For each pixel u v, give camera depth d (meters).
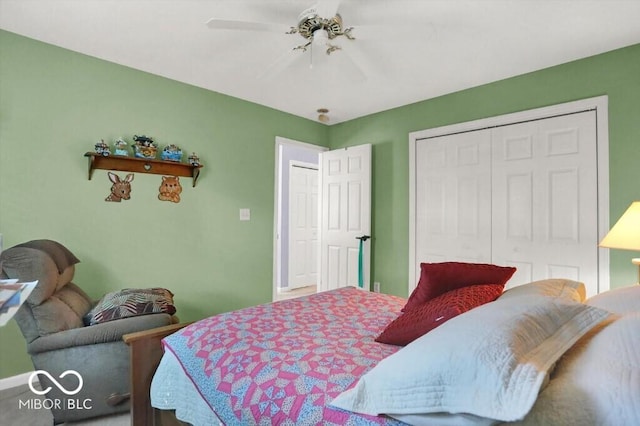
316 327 1.46
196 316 3.10
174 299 2.95
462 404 0.69
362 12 1.95
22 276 1.67
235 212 3.39
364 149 3.78
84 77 2.49
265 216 3.64
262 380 1.05
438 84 3.01
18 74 2.24
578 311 0.94
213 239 3.22
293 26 2.01
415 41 2.26
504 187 2.88
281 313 1.65
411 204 3.48
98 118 2.55
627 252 2.31
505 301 1.00
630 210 1.88
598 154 2.43
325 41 1.91
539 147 2.69
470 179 3.08
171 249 2.94
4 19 2.06
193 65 2.68
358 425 0.83
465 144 3.12
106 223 2.59
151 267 2.82
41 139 2.32
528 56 2.48
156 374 1.43
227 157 3.32
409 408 0.77
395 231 3.62
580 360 0.78
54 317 1.76
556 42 2.28
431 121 3.36
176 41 2.32
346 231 3.93
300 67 2.68
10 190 2.21
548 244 2.64
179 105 2.99
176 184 2.96
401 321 1.31
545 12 1.95
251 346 1.24
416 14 1.97
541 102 2.69
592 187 2.45
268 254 3.67
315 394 0.95
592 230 2.45
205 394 1.14
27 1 1.88
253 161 3.54
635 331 0.77
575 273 2.51
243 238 3.46
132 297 2.08
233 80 2.97
